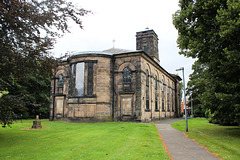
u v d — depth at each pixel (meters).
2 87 11.29
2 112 10.03
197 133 16.27
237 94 12.83
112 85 28.52
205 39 14.91
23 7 8.93
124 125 21.80
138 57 27.86
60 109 34.12
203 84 20.45
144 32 44.78
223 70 13.48
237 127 21.22
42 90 43.09
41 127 20.36
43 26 10.23
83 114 27.31
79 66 28.89
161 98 39.03
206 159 8.03
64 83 34.09
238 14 11.92
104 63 28.55
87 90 27.75
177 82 57.16
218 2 13.73
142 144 10.91
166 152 9.05
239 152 9.15
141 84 27.34
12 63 9.60
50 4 10.26
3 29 9.12
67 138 13.38
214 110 15.74
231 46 13.48
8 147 10.55
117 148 9.84
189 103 60.16
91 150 9.44
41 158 8.19
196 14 15.28
